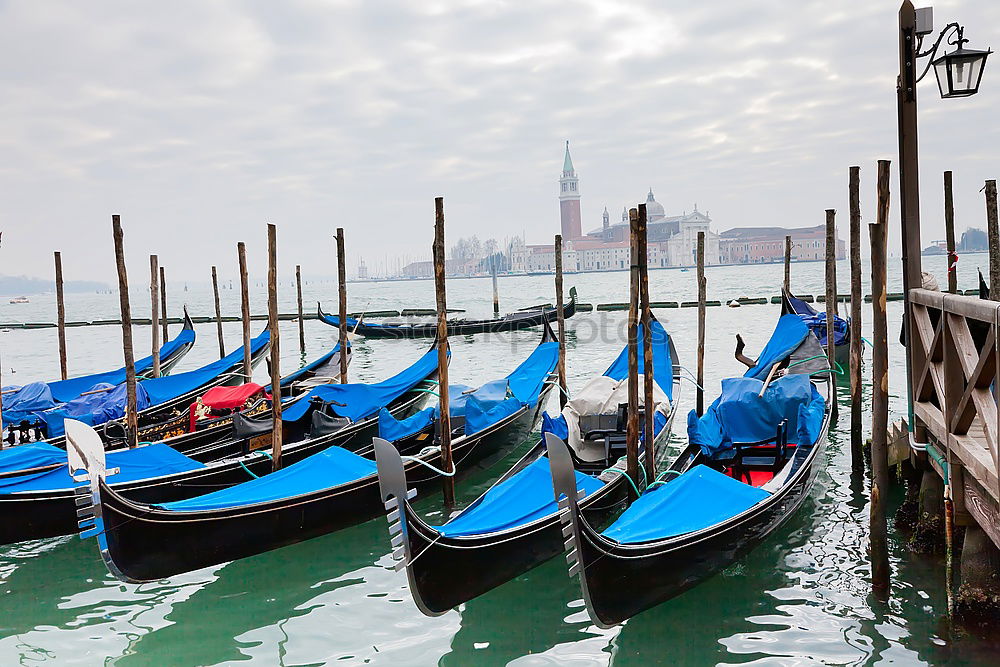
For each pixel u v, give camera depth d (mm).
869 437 11609
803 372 12703
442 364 9852
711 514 7301
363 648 6707
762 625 6734
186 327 23266
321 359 18344
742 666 6160
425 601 6711
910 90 7809
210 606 7555
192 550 7766
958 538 7168
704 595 7305
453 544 6863
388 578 8078
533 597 7488
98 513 6988
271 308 10500
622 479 9070
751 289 52219
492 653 6539
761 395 9734
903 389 16016
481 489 10773
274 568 8352
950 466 6195
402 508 6453
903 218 7988
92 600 7742
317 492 8680
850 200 10656
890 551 7957
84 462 6965
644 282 8977
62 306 17578
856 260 10445
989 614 6152
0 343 33719
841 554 8016
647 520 7047
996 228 12258
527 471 8266
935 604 6852
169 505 7844
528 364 15047
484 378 20094
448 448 9883
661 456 11070
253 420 12102
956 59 7332
